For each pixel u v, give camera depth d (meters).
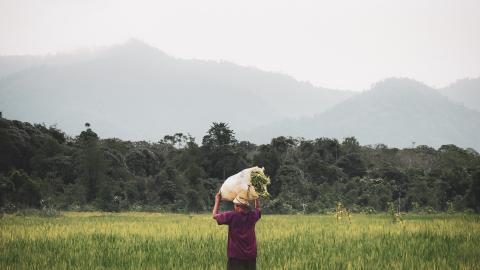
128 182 76.31
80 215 46.91
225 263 10.83
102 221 28.95
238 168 86.00
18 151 76.62
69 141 95.69
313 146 98.81
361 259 11.31
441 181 72.12
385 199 71.25
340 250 13.05
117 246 13.45
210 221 29.06
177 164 91.19
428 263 10.60
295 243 14.33
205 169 88.62
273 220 31.78
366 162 98.00
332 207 69.25
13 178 60.06
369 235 16.72
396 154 104.50
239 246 7.52
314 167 86.69
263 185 7.54
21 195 58.47
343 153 99.12
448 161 91.75
